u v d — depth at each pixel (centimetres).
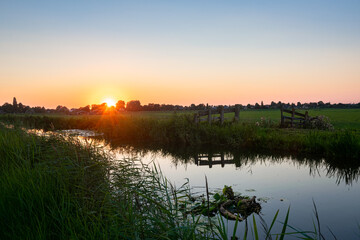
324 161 933
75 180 441
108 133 1870
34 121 2322
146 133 1639
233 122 1638
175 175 779
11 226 284
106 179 486
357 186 656
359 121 2498
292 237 392
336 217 472
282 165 901
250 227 425
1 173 446
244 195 588
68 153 576
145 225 322
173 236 311
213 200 539
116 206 362
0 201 314
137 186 464
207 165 923
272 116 3653
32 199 323
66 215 302
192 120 1575
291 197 579
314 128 1711
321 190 628
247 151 1159
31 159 561
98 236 278
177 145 1378
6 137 715
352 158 925
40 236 257
